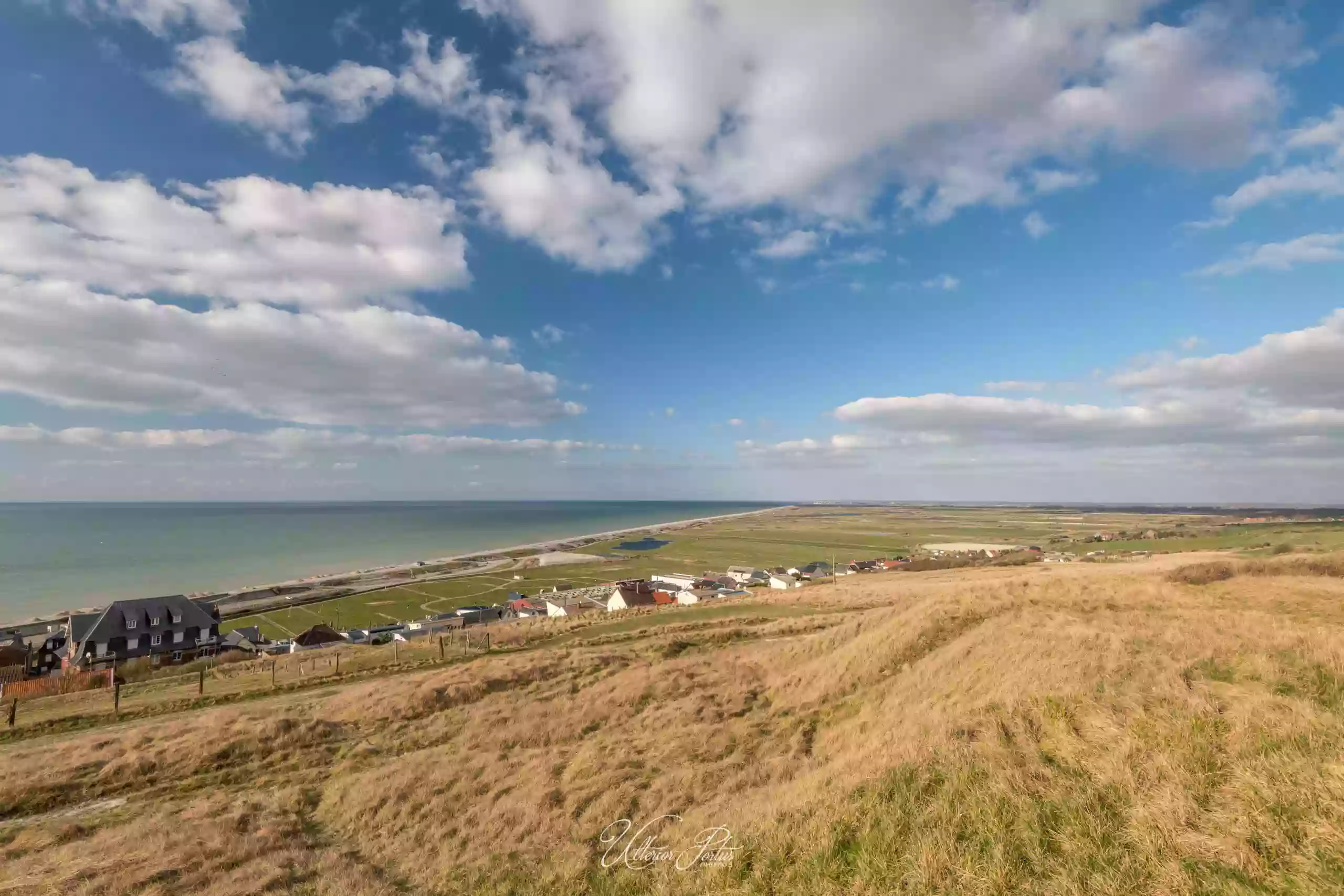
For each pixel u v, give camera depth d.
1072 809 8.86
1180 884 7.12
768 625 45.44
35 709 31.30
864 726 17.25
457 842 13.58
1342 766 8.43
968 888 7.77
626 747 18.58
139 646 65.38
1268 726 9.94
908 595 59.91
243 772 19.98
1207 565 43.34
